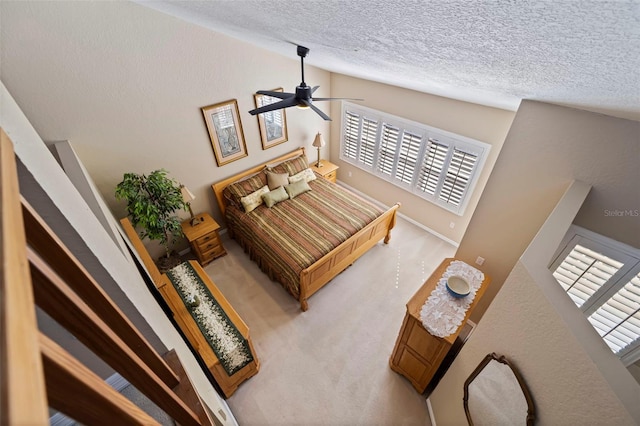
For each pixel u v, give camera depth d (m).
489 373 1.67
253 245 4.08
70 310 0.61
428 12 0.73
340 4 0.84
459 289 2.62
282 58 4.20
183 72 3.42
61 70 2.69
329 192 4.78
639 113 1.39
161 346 1.24
